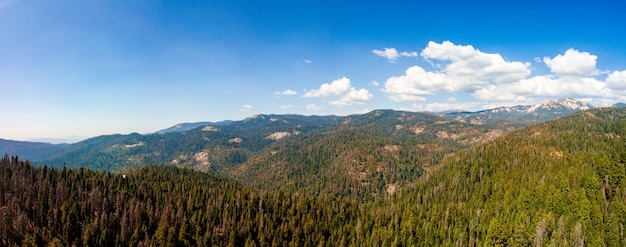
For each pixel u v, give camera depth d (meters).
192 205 179.62
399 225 176.62
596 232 145.12
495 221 149.12
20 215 139.75
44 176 192.62
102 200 168.00
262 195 197.00
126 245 143.38
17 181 174.38
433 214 177.88
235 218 169.75
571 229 146.50
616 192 167.00
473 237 159.25
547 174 191.75
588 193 168.75
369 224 178.50
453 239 162.12
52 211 150.88
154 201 185.38
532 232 149.88
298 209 184.12
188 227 153.25
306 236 163.12
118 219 155.00
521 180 195.12
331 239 166.62
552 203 165.38
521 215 160.62
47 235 137.25
